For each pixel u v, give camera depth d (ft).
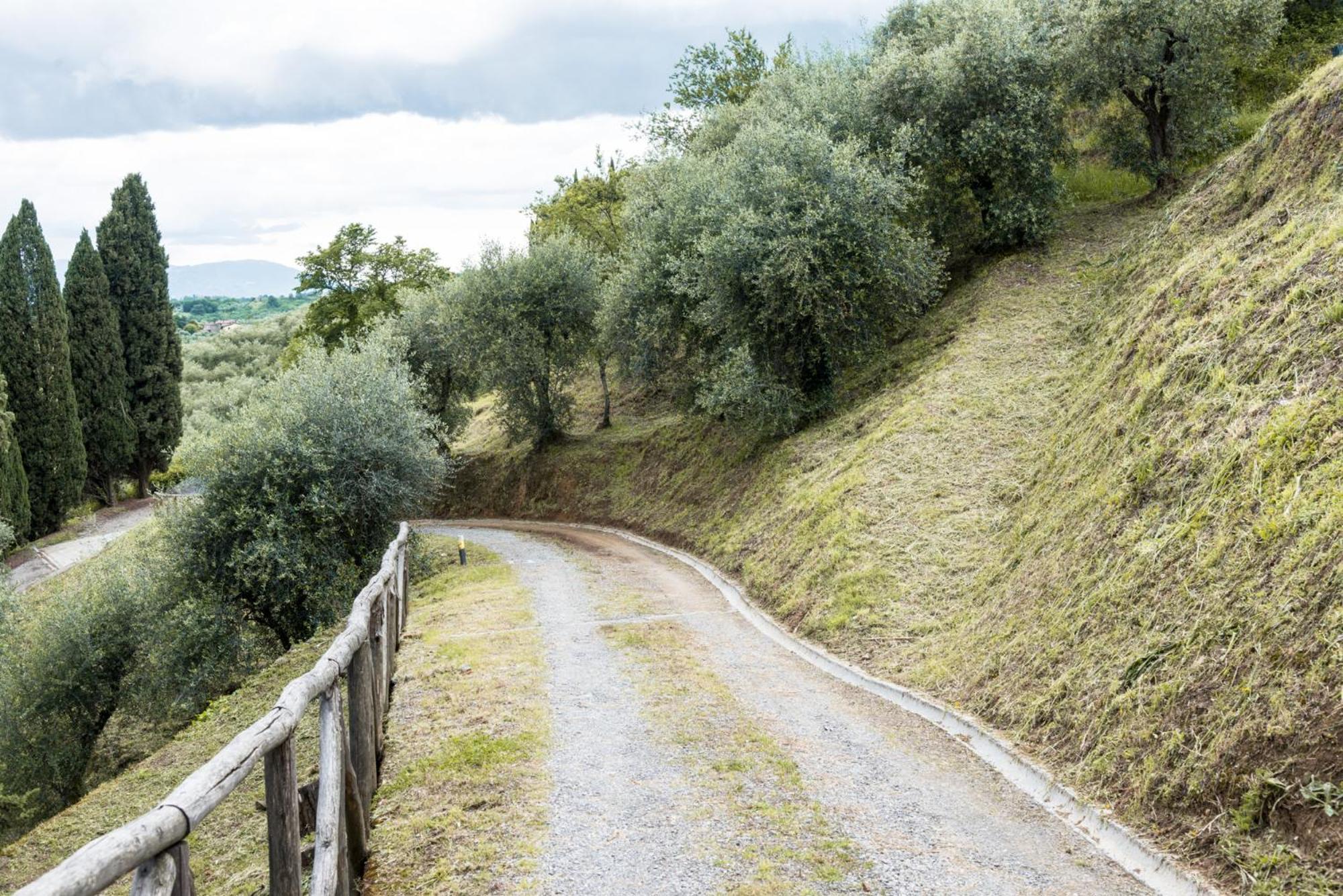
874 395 72.23
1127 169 86.99
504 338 120.47
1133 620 25.27
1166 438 30.66
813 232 71.36
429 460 81.20
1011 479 48.44
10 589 81.41
